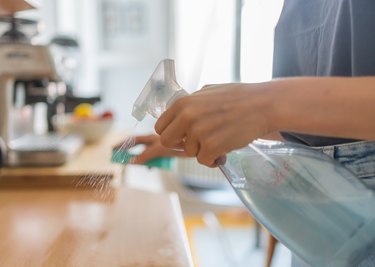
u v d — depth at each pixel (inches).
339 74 22.5
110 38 111.7
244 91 15.6
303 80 15.6
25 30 43.7
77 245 24.7
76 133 55.1
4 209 31.3
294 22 26.5
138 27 111.8
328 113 14.9
